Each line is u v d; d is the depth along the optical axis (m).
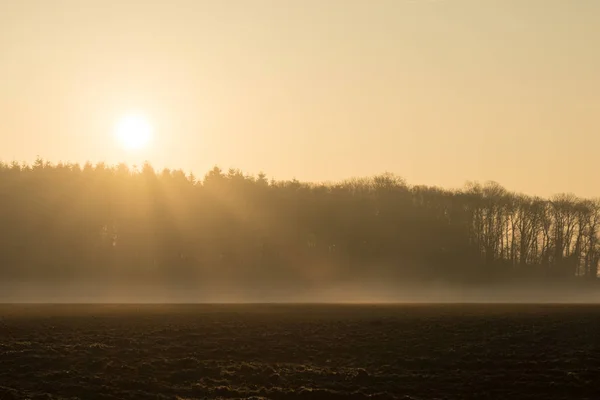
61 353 35.31
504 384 31.09
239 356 36.44
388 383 31.31
